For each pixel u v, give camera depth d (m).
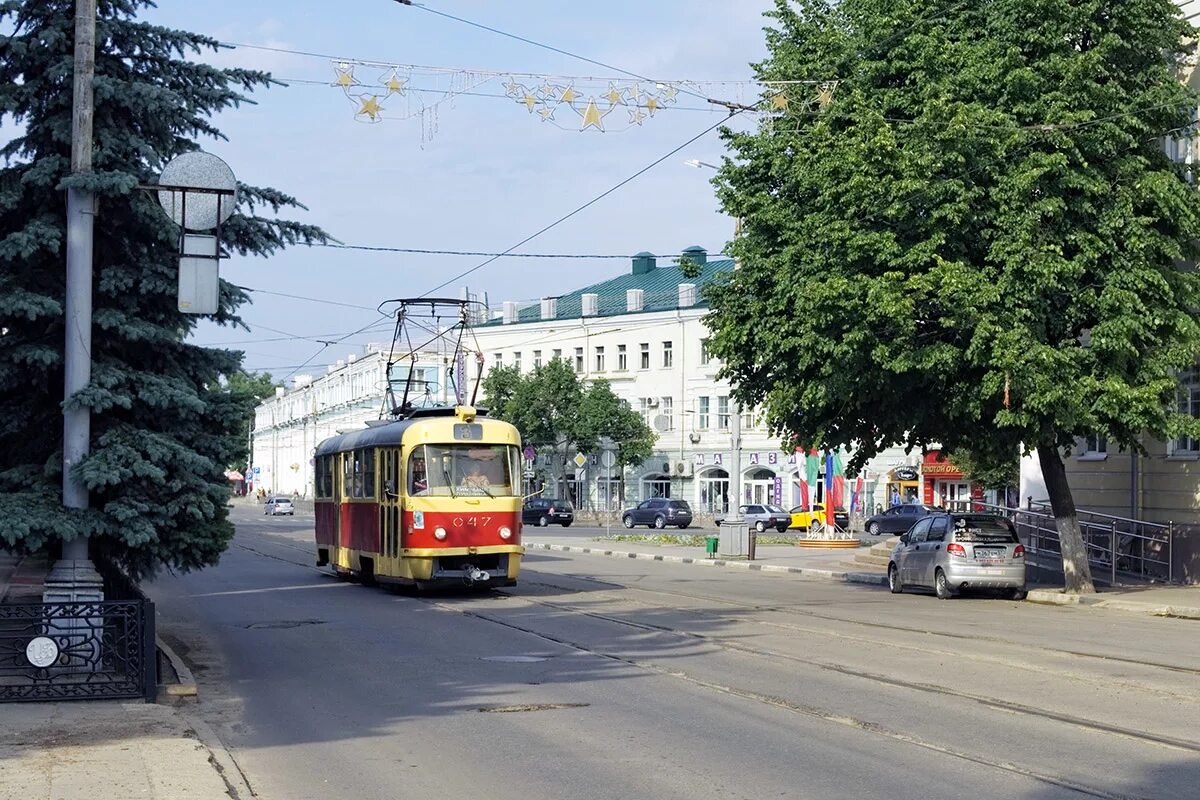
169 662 14.91
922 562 26.52
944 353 22.53
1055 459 26.02
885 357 22.34
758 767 9.46
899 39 24.86
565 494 75.69
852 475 27.67
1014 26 23.81
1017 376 22.22
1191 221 23.62
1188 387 29.27
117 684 12.75
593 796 8.70
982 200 23.11
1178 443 29.69
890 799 8.41
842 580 32.81
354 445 29.11
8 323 14.66
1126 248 23.33
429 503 24.64
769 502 70.81
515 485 25.42
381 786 9.18
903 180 22.05
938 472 67.00
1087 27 23.64
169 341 15.07
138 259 15.30
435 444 25.00
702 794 8.66
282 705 12.84
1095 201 23.30
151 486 14.55
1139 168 23.36
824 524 50.06
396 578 25.36
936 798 8.42
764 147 25.19
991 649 16.39
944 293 21.91
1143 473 30.53
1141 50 24.03
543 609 22.59
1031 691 12.83
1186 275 23.97
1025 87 23.36
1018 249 22.39
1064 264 22.44
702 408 73.50
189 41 15.35
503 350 84.25
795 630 18.88
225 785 8.90
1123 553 30.44
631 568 36.41
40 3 14.88
